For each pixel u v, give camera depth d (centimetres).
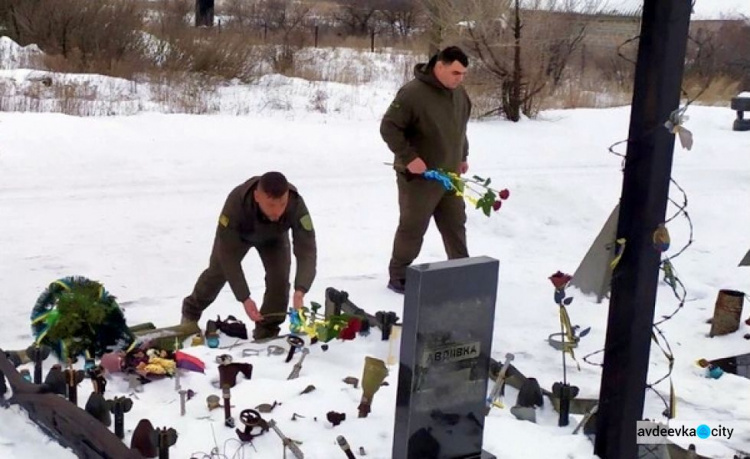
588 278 643
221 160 1117
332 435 377
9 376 405
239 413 391
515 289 665
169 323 581
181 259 729
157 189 957
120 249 744
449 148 604
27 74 1650
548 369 509
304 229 483
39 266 686
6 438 384
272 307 520
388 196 988
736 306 566
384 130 600
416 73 602
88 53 1858
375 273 709
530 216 875
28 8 1944
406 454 341
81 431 355
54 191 919
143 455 348
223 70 1911
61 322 425
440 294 336
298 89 1878
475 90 1611
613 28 1980
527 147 1352
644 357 364
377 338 497
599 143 1420
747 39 2334
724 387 489
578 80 2050
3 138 1092
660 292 666
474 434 358
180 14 2148
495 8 1584
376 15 3372
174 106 1538
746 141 1505
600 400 373
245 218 477
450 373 346
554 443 383
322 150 1223
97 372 402
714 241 852
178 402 404
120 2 1931
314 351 477
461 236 634
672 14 332
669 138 345
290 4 3541
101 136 1162
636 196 350
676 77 339
